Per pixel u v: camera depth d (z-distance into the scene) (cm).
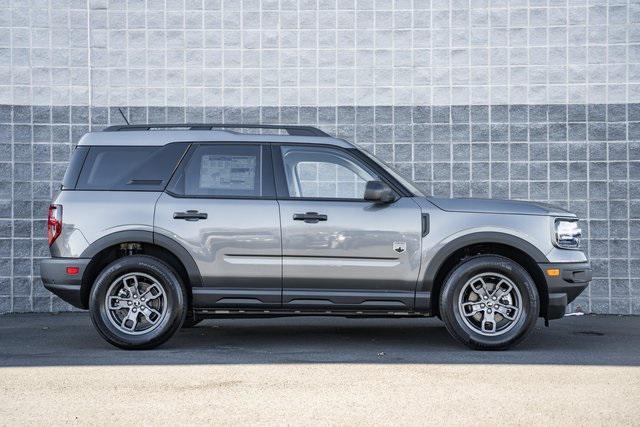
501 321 934
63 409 645
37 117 1315
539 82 1309
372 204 941
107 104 1322
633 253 1295
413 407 648
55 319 1227
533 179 1305
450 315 920
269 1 1322
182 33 1326
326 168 968
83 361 849
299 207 939
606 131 1303
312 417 619
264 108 1322
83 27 1322
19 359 865
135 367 812
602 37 1306
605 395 688
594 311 1294
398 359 859
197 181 952
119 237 938
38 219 1308
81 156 962
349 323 1186
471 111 1310
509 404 657
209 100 1323
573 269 931
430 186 1312
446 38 1314
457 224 932
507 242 930
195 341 1004
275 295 938
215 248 936
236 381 743
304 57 1322
